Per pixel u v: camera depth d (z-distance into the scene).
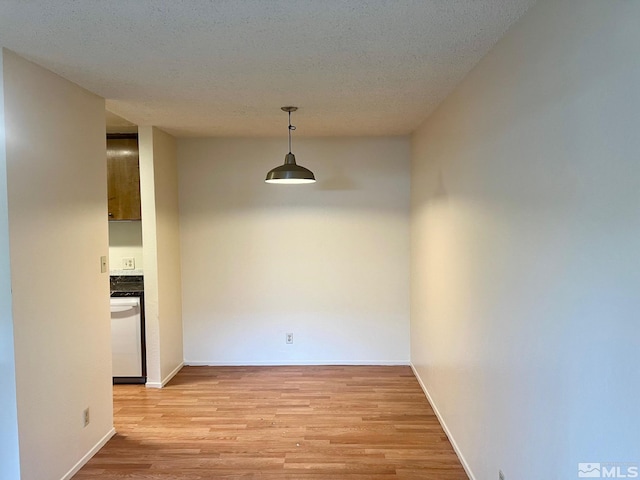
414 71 2.37
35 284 2.17
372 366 4.46
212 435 3.00
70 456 2.47
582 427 1.35
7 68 2.01
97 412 2.76
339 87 2.65
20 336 2.06
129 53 2.07
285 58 2.15
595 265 1.27
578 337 1.36
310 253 4.43
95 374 2.74
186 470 2.57
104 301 2.84
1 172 1.98
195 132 4.03
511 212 1.86
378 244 4.41
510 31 1.84
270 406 3.48
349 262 4.43
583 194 1.32
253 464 2.64
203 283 4.45
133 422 3.20
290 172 3.18
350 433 3.02
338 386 3.91
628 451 1.14
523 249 1.74
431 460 2.68
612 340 1.20
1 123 1.98
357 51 2.07
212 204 4.40
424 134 3.62
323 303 4.46
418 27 1.81
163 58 2.14
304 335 4.49
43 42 1.93
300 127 3.84
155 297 3.85
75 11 1.64
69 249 2.46
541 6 1.57
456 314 2.72
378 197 4.39
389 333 4.47
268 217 4.41
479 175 2.26
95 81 2.48
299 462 2.66
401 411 3.38
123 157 4.01
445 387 3.01
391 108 3.16
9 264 2.00
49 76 2.30
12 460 2.04
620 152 1.15
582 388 1.35
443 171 3.01
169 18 1.70
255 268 4.45
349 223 4.41
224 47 2.00
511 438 1.88
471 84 2.37
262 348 4.50
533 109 1.64
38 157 2.21
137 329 3.90
